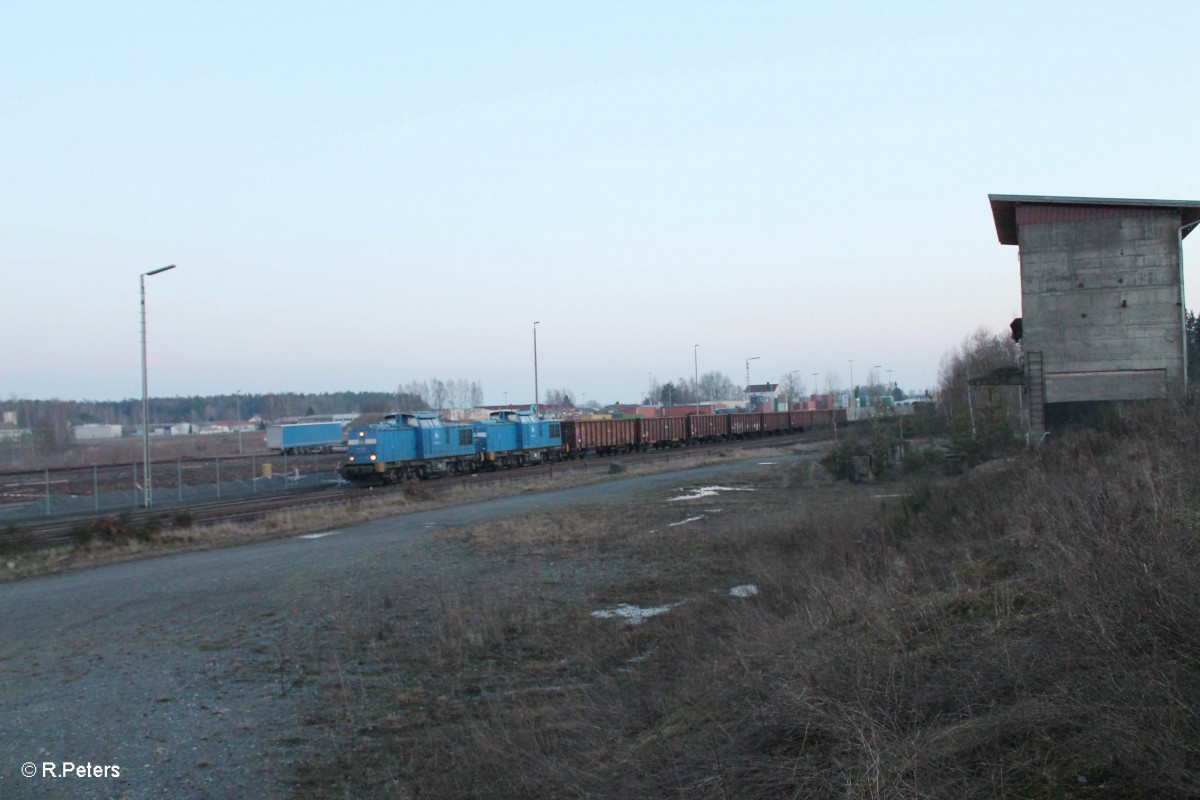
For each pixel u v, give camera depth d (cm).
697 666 883
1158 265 2539
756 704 652
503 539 2178
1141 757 419
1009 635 663
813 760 544
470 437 5059
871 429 4478
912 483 2420
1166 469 1010
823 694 607
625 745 698
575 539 2148
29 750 818
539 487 3850
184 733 862
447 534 2380
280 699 966
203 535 2528
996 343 6812
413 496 3369
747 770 553
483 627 1239
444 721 865
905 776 476
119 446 9006
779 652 764
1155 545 606
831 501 2620
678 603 1339
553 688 945
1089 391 2589
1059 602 636
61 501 3575
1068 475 1223
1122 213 2570
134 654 1198
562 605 1397
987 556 1002
